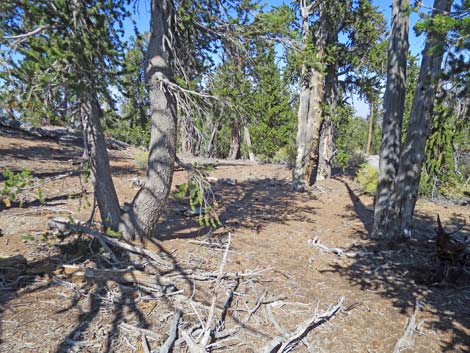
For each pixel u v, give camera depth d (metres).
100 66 3.46
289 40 4.54
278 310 3.29
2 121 14.62
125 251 4.15
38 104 3.23
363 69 12.12
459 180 10.35
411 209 5.88
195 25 4.67
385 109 5.91
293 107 18.36
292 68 5.96
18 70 2.96
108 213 4.43
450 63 3.13
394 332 3.10
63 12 3.48
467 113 3.47
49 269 3.46
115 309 2.97
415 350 2.82
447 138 6.73
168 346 2.48
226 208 7.84
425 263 4.91
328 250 5.32
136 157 12.73
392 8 5.76
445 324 3.25
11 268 3.41
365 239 6.02
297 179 10.62
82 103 3.81
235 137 17.98
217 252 4.71
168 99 4.37
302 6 9.70
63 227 4.30
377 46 11.37
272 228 6.45
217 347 2.63
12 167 8.95
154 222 4.70
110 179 4.45
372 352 2.77
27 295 3.04
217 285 3.55
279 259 4.75
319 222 7.16
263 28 4.41
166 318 2.92
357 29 11.24
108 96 3.63
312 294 3.72
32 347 2.38
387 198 5.95
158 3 4.21
